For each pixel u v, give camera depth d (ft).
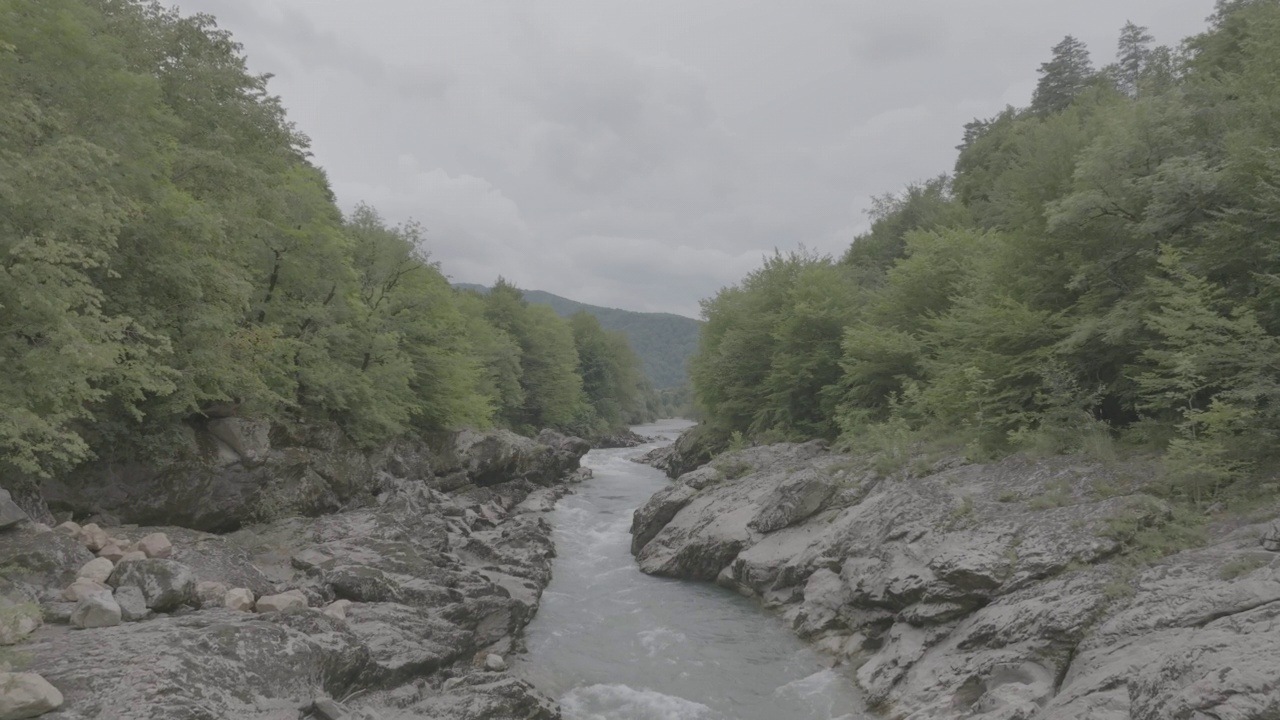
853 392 98.17
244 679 29.91
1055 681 32.55
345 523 65.62
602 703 41.32
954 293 95.45
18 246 33.68
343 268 88.69
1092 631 32.91
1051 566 38.75
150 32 67.41
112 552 42.63
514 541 77.61
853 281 140.67
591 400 287.69
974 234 105.70
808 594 54.49
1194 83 56.08
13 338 37.37
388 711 34.71
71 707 24.88
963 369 65.92
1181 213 48.19
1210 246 46.47
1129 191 52.39
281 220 78.95
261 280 80.69
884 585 45.91
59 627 32.63
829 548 56.90
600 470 165.78
